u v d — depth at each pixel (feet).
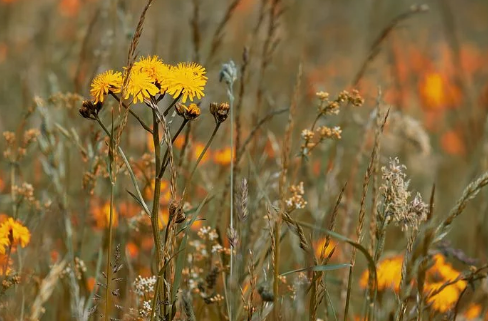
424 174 30.91
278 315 15.84
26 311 18.01
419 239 14.71
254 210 18.24
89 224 22.33
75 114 22.93
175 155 20.95
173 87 14.07
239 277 17.63
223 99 27.14
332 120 29.53
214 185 21.97
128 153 21.30
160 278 14.51
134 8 33.65
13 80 34.71
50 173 20.85
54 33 38.86
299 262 20.07
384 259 21.27
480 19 74.95
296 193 17.76
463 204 14.56
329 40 54.54
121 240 20.62
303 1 45.52
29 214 20.79
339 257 21.93
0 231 16.83
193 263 18.71
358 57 50.57
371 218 15.17
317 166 27.58
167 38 34.63
